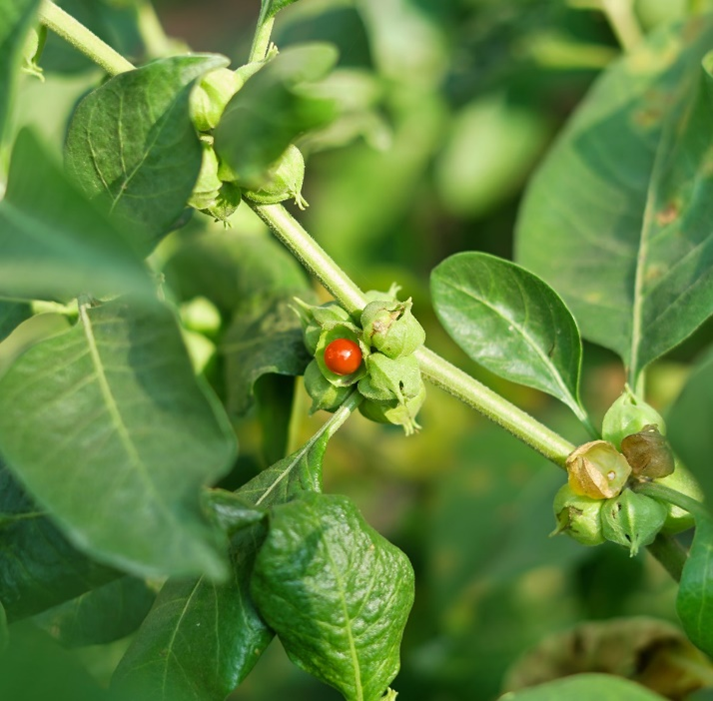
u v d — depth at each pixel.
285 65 0.30
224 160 0.32
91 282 0.27
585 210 0.41
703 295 0.38
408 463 0.57
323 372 0.34
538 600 0.55
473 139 0.64
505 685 0.46
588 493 0.34
